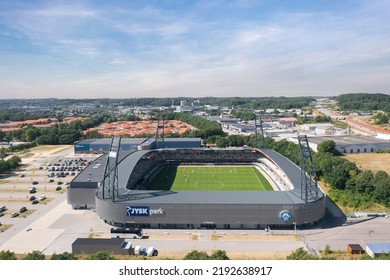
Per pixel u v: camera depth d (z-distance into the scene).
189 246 103.75
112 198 122.75
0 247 104.38
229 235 112.12
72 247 98.62
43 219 127.94
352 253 96.56
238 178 187.25
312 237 109.75
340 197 147.25
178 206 117.25
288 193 128.12
